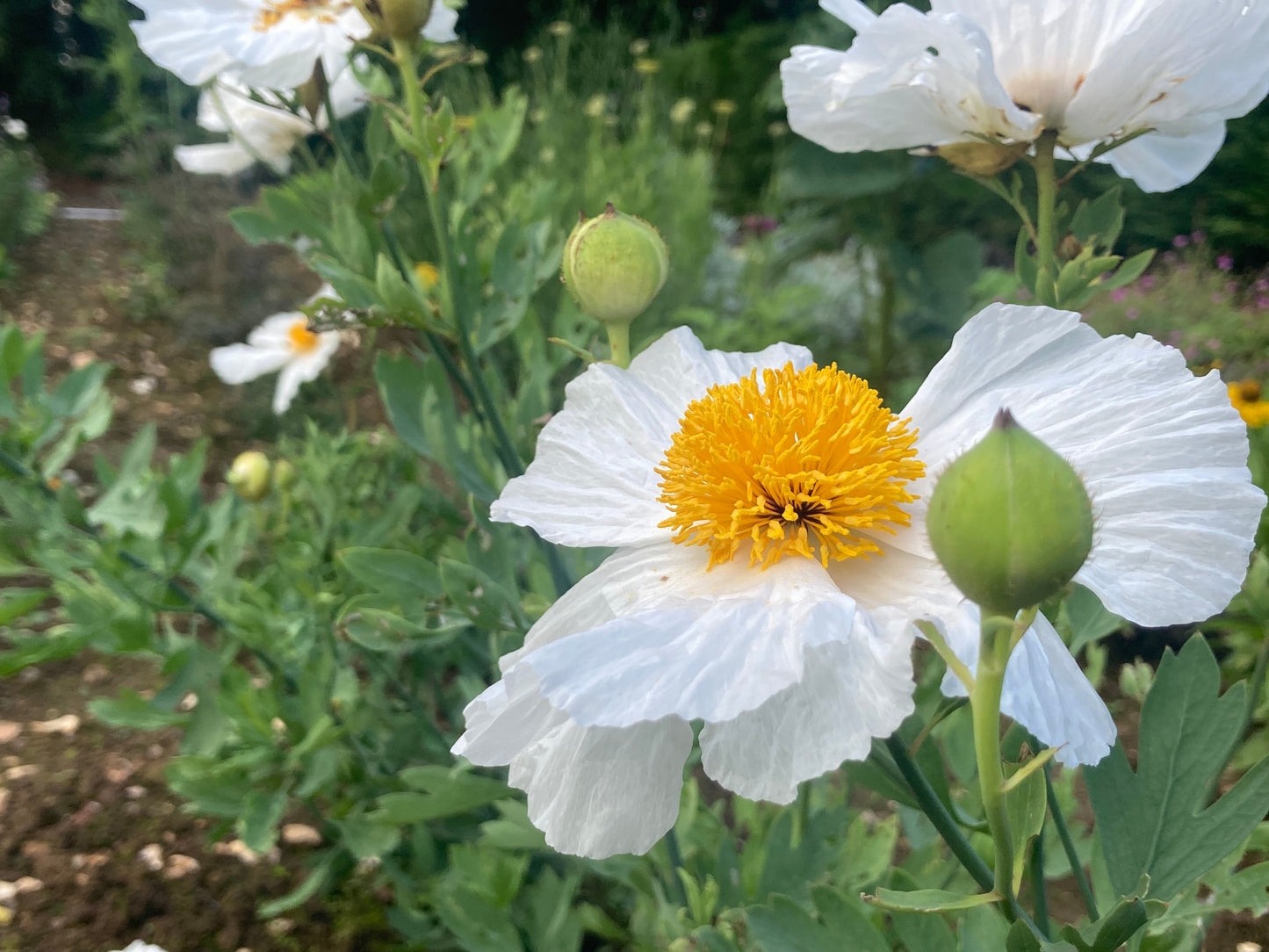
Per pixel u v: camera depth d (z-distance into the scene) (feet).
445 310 1.18
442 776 1.21
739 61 6.20
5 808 1.87
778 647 0.56
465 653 1.72
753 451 0.65
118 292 4.30
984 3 0.84
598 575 0.71
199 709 1.41
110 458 3.11
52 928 1.64
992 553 0.44
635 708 0.52
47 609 2.57
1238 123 4.93
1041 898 0.71
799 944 0.71
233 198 4.36
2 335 1.37
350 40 1.15
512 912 1.43
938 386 0.70
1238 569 0.58
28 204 4.86
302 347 2.38
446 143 1.10
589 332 1.36
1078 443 0.64
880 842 1.28
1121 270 0.92
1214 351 3.81
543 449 0.80
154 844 1.81
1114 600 0.58
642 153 3.91
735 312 4.01
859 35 0.82
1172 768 0.67
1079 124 0.85
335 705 1.50
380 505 1.98
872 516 0.63
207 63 1.14
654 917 1.36
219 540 1.51
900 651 0.54
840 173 3.47
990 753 0.49
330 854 1.59
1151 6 0.79
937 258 3.59
